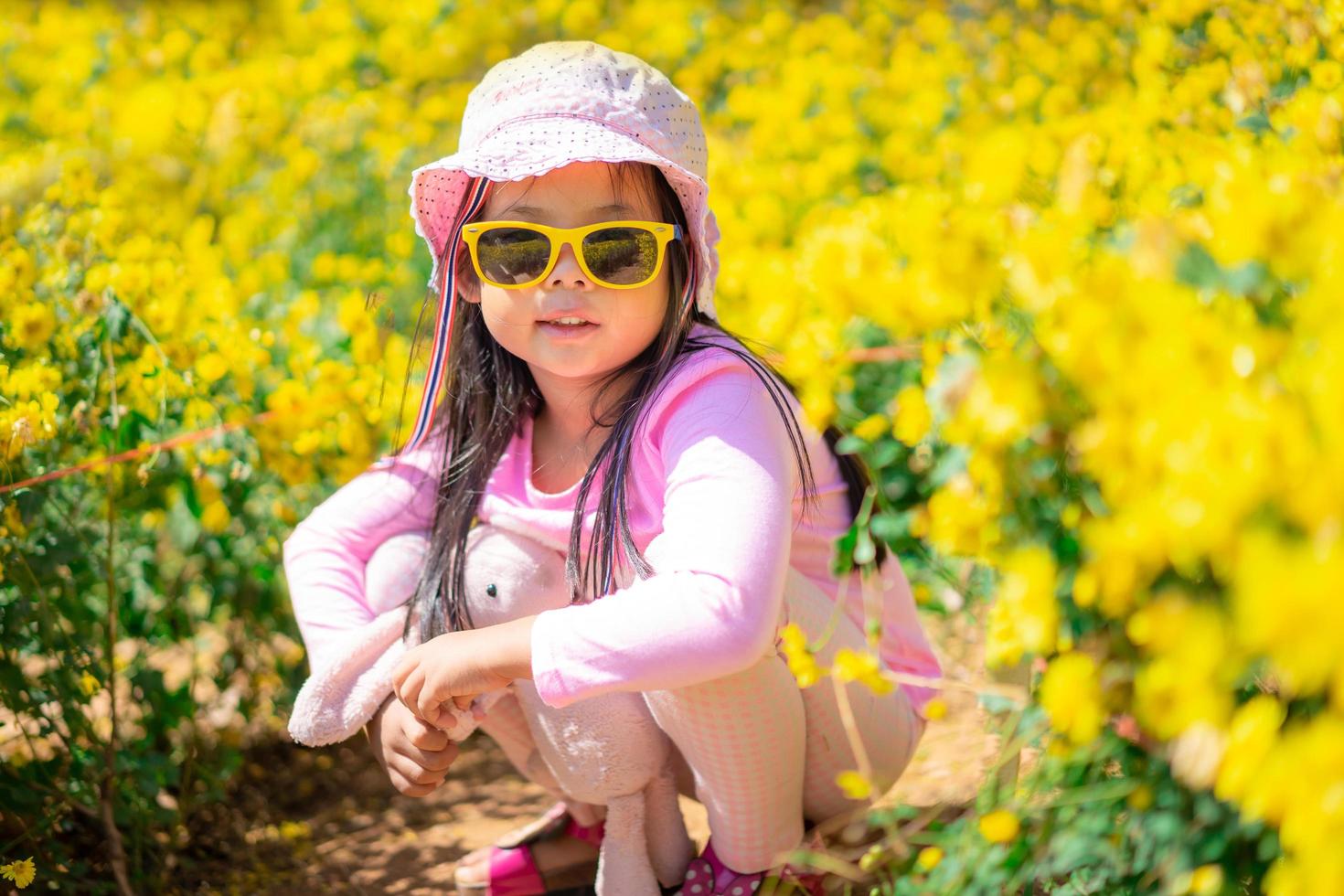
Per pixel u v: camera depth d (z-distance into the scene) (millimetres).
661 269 1678
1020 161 1942
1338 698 1068
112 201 2412
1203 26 2818
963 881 1357
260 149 4383
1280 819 1107
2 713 2373
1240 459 1048
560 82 1690
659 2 5434
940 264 1325
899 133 3812
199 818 2316
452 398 1873
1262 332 1141
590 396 1735
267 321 2871
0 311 2107
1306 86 2033
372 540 1892
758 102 4234
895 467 2184
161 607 2406
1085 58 3527
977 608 2105
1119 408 1154
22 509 1901
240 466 2244
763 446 1553
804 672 1410
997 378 1221
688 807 2268
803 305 2326
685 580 1470
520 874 1889
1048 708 1232
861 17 5324
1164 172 2055
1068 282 1230
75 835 2119
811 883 1702
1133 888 1322
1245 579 1018
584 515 1667
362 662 1741
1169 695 1182
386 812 2389
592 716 1680
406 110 4664
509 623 1562
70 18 5652
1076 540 1283
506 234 1639
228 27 6141
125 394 2174
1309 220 1144
